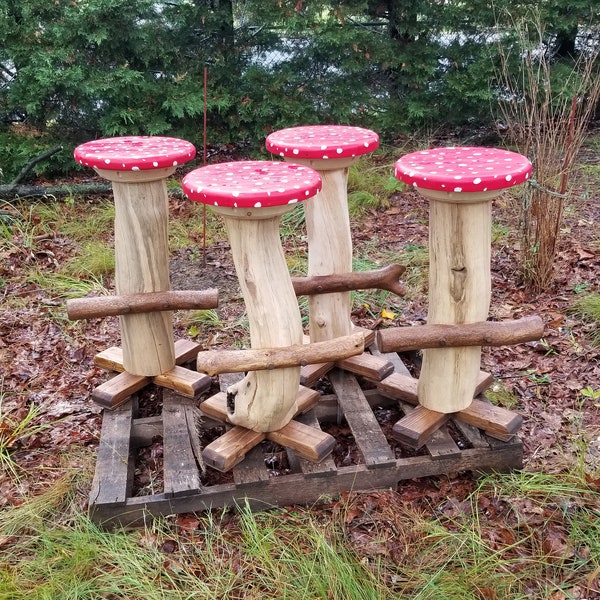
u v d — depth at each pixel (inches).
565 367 124.7
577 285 151.7
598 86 163.6
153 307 102.4
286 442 94.2
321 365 110.3
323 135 105.6
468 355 93.7
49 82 206.8
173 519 90.7
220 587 81.4
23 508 92.6
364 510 91.3
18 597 79.9
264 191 79.0
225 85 243.0
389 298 152.2
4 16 209.2
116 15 212.8
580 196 202.2
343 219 105.5
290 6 231.0
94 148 100.5
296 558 83.8
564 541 86.4
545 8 239.6
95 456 104.7
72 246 180.4
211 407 101.2
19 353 134.1
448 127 264.7
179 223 193.0
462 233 86.5
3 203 199.0
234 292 157.6
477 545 85.2
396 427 94.7
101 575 83.2
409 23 243.8
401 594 79.1
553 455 102.1
